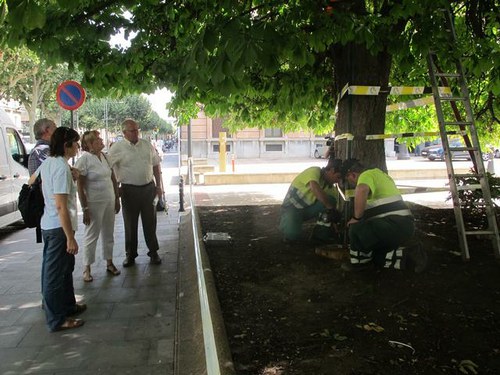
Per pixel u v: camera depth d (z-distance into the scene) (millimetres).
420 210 8602
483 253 5309
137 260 6973
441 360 3102
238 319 3848
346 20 4582
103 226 6172
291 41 3920
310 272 4863
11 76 24031
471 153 7184
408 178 18031
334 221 5875
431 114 9750
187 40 6172
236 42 3148
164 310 4969
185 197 13688
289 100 7613
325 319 3768
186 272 6168
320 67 7633
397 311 3846
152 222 6684
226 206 10609
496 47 5656
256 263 5332
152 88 7309
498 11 6039
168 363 3828
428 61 5309
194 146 38281
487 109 8992
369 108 5965
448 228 6781
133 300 5273
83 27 5277
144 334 4387
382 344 3330
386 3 5312
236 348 3342
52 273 4438
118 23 5902
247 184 17250
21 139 10281
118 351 4047
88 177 5824
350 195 5301
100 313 4898
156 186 6973
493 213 5070
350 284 4453
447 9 5086
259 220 8281
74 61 6457
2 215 8656
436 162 28078
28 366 3801
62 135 4438
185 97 6742
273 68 3230
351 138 5379
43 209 4582
